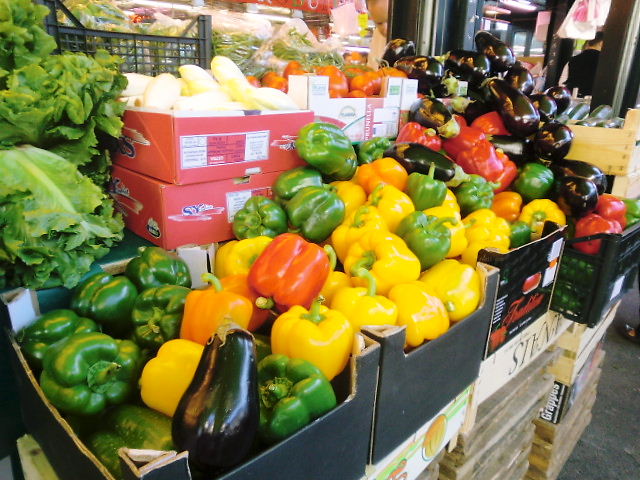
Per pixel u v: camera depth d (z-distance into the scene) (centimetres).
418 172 198
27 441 122
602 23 503
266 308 133
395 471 132
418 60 271
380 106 238
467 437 173
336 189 185
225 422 83
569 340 242
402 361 113
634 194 296
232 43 276
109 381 111
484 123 253
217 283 124
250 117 166
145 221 169
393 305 133
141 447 101
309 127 182
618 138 269
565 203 218
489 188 209
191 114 151
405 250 149
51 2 178
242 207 174
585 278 204
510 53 284
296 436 89
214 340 93
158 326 129
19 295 124
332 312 119
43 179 134
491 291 147
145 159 163
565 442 267
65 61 149
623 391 341
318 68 254
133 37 202
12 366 126
